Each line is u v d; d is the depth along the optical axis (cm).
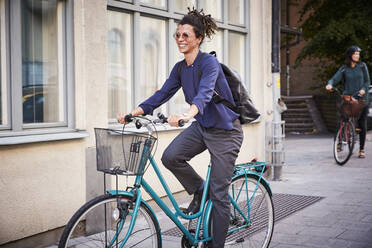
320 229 445
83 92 436
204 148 334
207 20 317
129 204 293
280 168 707
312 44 1452
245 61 745
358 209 521
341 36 1398
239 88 326
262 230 374
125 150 267
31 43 413
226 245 357
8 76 390
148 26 555
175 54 595
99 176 451
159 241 312
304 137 1404
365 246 392
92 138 446
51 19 429
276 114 714
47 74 427
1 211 368
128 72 529
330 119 1588
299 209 527
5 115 389
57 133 418
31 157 388
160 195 538
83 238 322
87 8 438
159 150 537
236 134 327
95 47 448
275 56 714
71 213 425
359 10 1477
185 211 336
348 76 840
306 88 1986
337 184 669
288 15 1956
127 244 296
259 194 369
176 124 277
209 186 337
